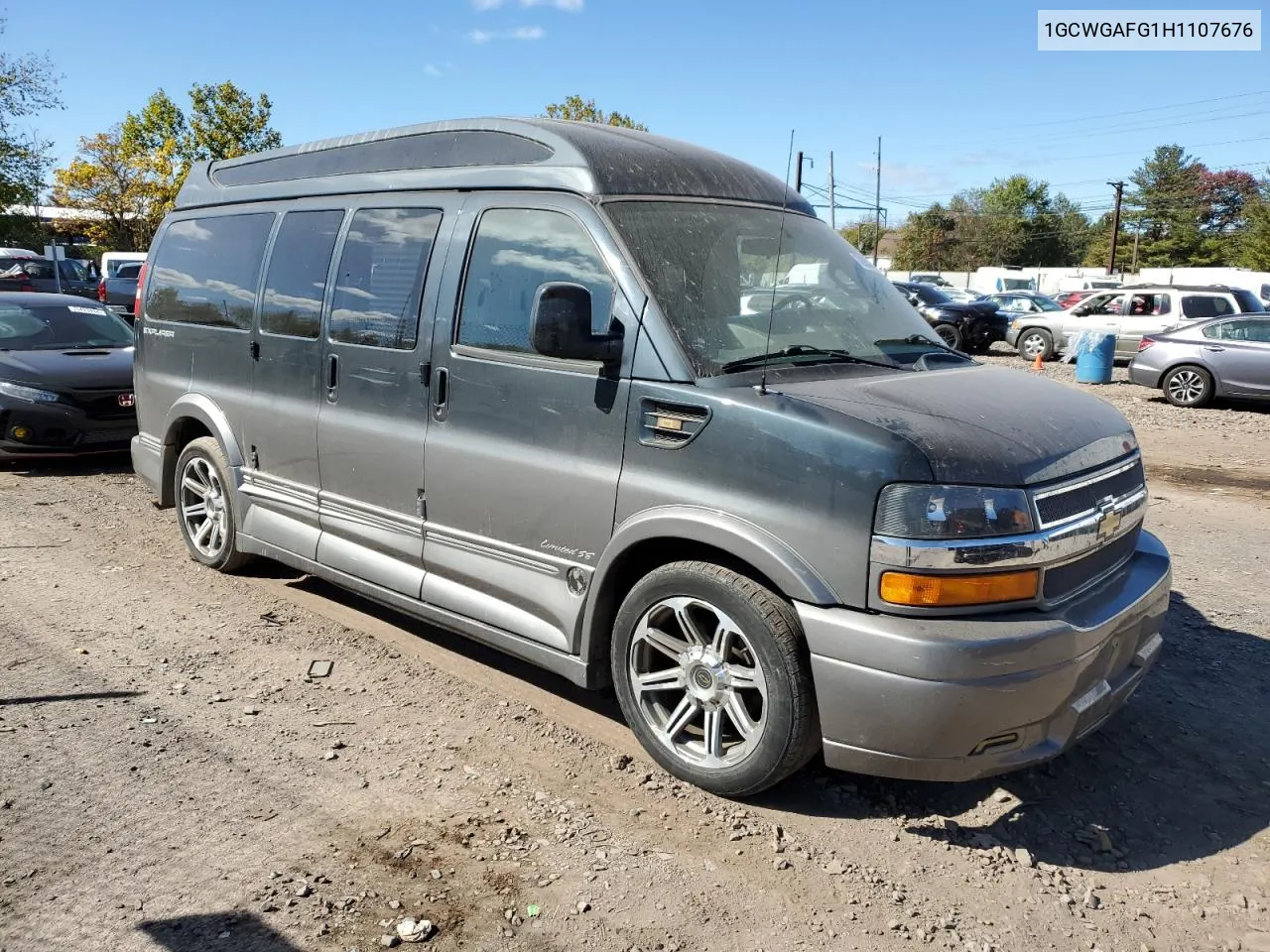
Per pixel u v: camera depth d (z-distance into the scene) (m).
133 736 3.90
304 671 4.57
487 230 4.18
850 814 3.48
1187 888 3.14
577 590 3.82
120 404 8.83
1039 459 3.23
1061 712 3.22
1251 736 4.14
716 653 3.46
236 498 5.57
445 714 4.17
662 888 3.04
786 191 4.62
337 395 4.80
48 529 6.88
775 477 3.23
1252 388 14.46
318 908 2.90
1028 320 23.22
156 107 37.25
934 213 97.19
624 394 3.60
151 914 2.85
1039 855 3.29
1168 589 3.76
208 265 5.86
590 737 3.99
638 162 4.07
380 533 4.63
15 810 3.36
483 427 4.08
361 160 5.00
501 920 2.88
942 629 3.01
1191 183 92.75
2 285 24.50
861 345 3.98
